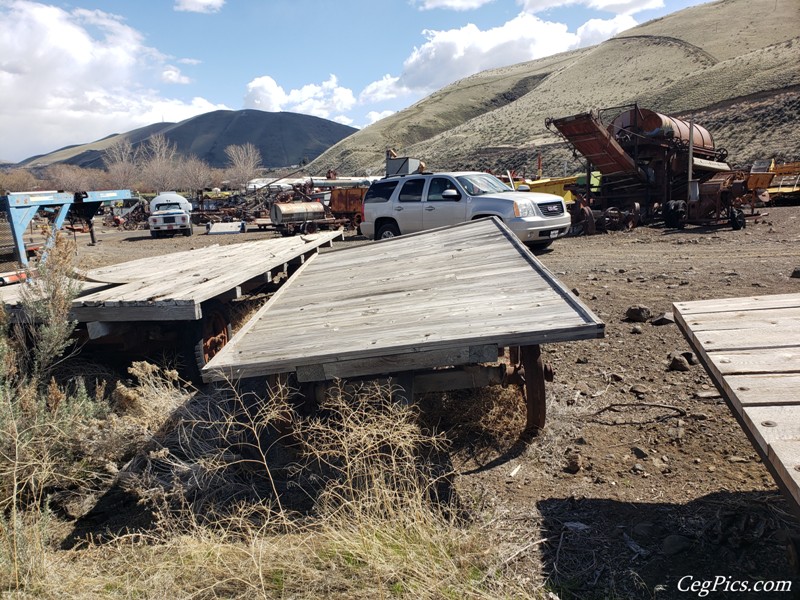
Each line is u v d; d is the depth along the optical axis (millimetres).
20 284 4879
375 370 3088
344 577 2605
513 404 4156
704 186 15047
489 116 121562
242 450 3934
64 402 3973
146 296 4777
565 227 12719
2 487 3527
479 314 3369
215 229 29062
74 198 9141
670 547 2695
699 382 4656
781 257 9531
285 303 4758
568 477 3469
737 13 127500
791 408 1965
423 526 2795
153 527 3361
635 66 113688
